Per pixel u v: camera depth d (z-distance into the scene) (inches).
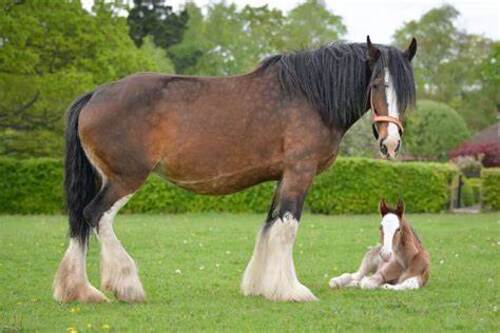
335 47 311.9
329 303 301.7
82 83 1019.9
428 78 2581.2
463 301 314.0
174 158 300.5
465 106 2511.1
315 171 308.0
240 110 301.1
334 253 527.5
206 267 440.5
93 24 1074.1
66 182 304.0
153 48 2097.7
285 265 303.3
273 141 303.4
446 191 1051.9
